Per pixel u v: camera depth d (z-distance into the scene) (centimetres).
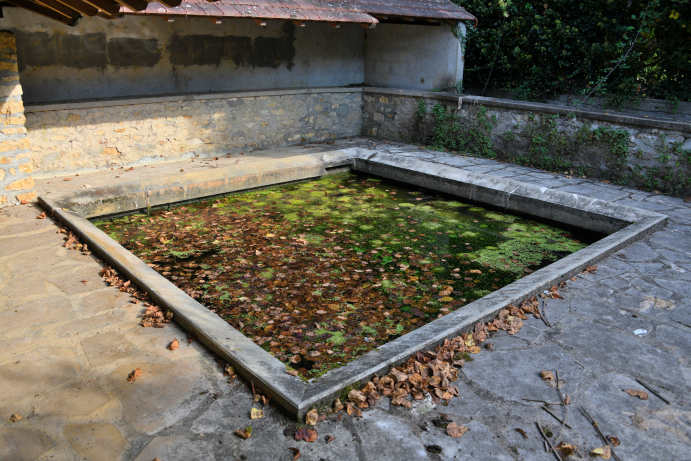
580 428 257
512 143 803
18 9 648
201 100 792
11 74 549
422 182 758
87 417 259
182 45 797
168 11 588
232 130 840
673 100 792
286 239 571
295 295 445
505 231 604
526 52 932
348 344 370
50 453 236
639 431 255
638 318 361
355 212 666
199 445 242
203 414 263
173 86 803
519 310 368
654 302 382
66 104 670
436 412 268
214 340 316
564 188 664
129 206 636
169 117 767
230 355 301
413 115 927
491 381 293
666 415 267
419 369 298
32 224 530
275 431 252
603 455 238
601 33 863
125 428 252
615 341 333
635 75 830
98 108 697
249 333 383
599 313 368
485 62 985
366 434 251
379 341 375
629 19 825
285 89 902
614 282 414
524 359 314
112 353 314
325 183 796
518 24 917
